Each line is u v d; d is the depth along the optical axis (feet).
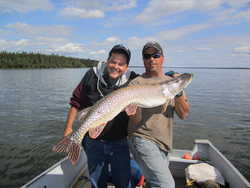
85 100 5.43
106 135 5.05
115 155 5.17
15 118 20.67
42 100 30.55
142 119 4.85
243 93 37.99
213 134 16.89
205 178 6.08
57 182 5.92
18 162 12.10
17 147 14.02
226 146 14.71
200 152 7.70
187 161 6.84
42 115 21.85
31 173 11.04
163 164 4.66
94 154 5.15
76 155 4.63
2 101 29.43
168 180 4.54
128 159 5.29
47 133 16.60
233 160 12.83
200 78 82.48
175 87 4.96
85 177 7.02
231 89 44.37
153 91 4.86
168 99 4.89
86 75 5.42
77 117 4.89
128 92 4.74
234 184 5.65
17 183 10.20
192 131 17.53
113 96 4.67
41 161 12.28
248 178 11.00
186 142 15.37
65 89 43.04
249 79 78.89
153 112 4.85
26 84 51.39
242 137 16.26
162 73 5.40
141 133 4.79
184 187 6.40
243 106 26.45
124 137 5.23
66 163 6.50
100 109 4.67
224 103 28.37
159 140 4.76
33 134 16.38
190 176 6.26
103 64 5.35
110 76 5.13
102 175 5.21
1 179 10.48
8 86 46.68
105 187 5.32
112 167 5.25
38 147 14.11
